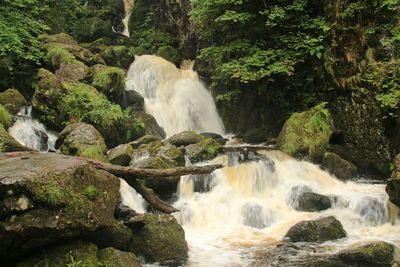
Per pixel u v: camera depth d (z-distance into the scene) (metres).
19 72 11.54
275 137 11.98
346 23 10.71
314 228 7.47
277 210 8.70
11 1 12.41
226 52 12.71
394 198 7.90
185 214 8.45
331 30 11.08
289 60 11.38
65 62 11.96
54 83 10.72
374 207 8.40
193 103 13.88
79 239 5.89
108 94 11.73
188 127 13.61
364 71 10.33
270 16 11.27
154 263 6.61
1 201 5.20
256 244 7.44
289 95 12.24
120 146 9.65
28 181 5.28
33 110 10.59
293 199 8.98
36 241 5.43
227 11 11.84
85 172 6.00
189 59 15.81
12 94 10.68
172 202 8.82
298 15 11.95
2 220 5.20
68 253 5.68
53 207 5.43
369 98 10.27
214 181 9.34
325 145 10.52
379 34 10.06
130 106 12.68
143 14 18.66
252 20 12.43
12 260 5.57
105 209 6.15
